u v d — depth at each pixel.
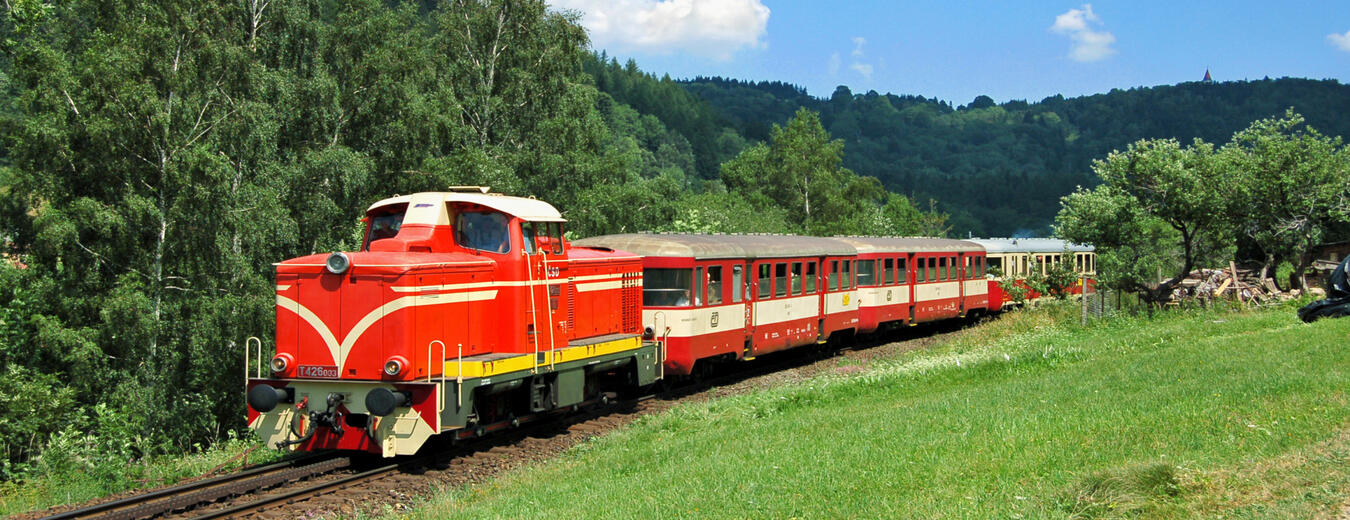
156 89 24.83
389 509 10.77
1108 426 9.98
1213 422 9.57
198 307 23.70
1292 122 28.88
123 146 23.75
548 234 15.34
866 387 16.52
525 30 37.22
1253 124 29.61
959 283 32.09
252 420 13.45
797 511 8.27
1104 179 31.61
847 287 25.83
